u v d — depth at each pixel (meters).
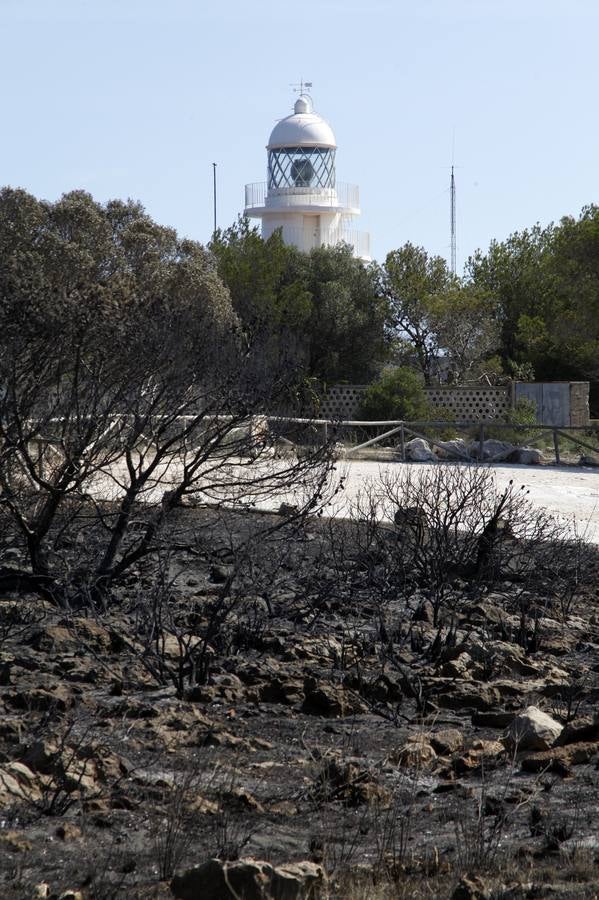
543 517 20.95
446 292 63.91
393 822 7.27
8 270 15.21
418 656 12.82
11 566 15.81
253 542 15.51
